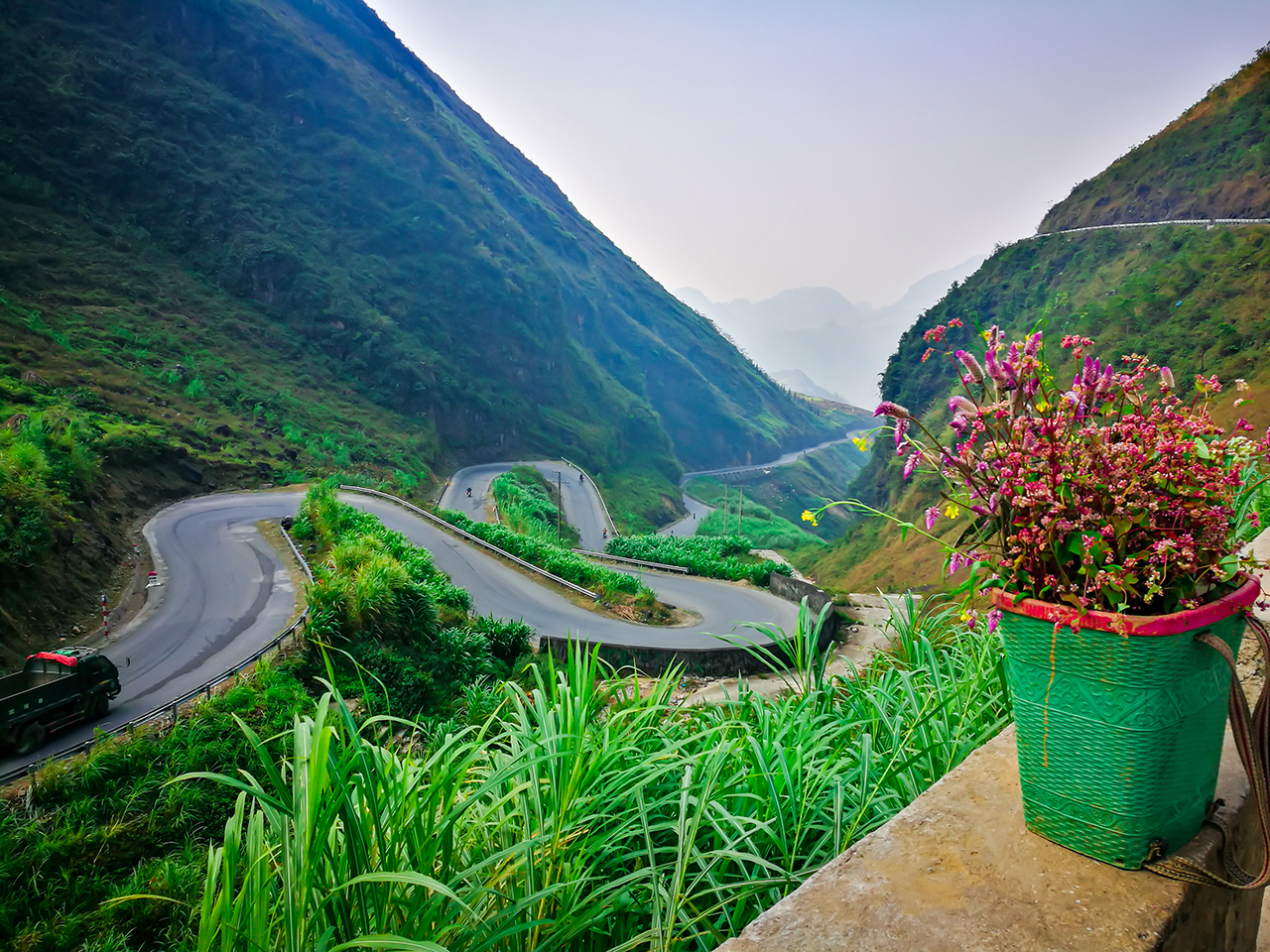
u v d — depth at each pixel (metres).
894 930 1.36
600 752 2.29
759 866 2.36
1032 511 1.53
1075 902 1.42
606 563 37.53
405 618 18.27
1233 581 1.58
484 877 1.99
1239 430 1.51
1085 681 1.49
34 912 8.35
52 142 91.94
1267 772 1.40
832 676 3.71
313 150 128.75
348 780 1.74
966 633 3.80
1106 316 65.56
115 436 39.16
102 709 13.64
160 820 10.08
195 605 21.64
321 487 33.56
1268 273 56.59
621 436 139.12
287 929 1.54
